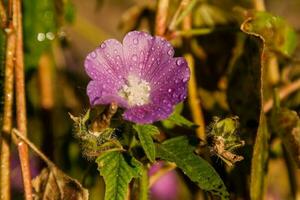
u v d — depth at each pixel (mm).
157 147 304
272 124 343
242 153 341
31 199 313
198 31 345
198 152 311
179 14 354
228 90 359
